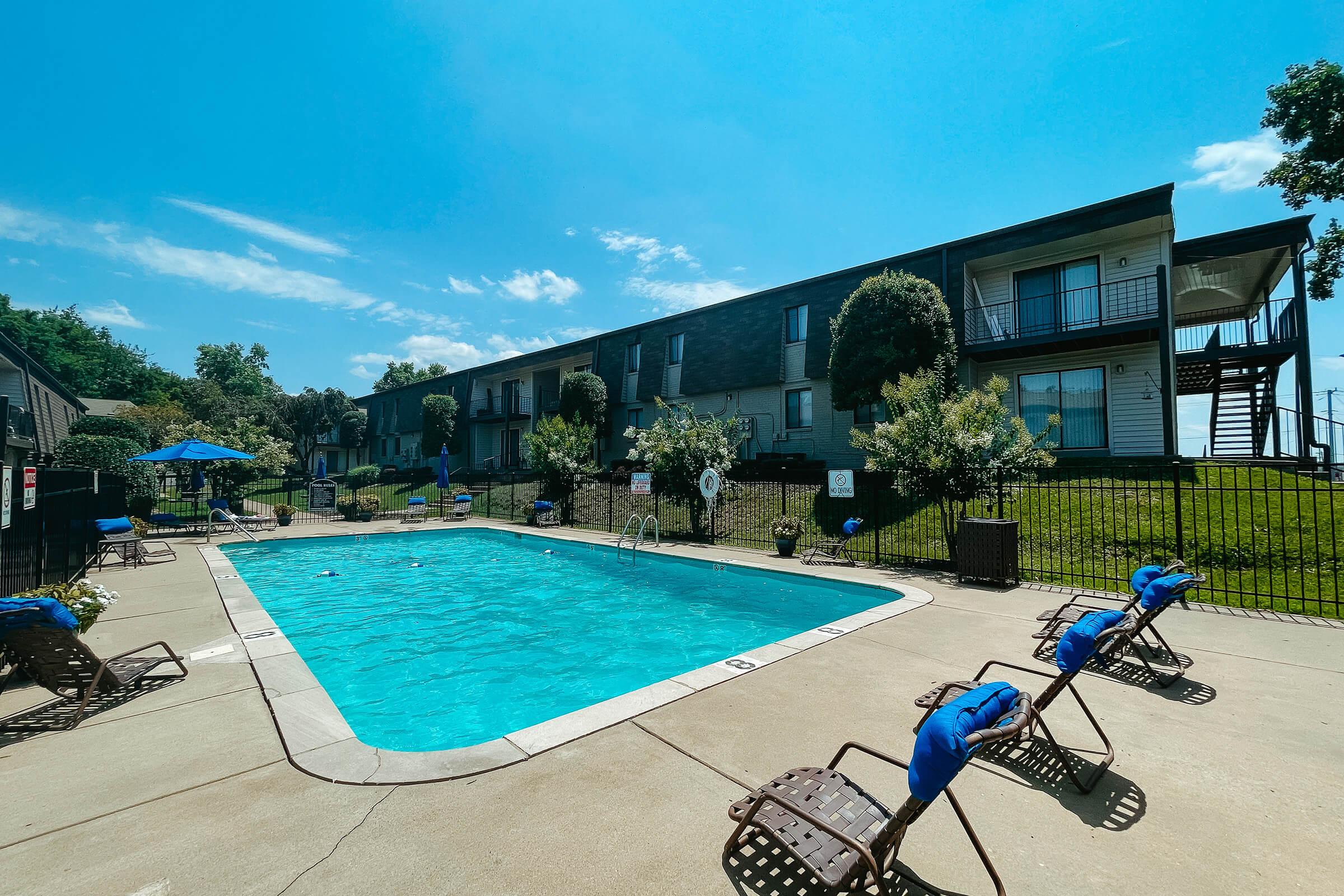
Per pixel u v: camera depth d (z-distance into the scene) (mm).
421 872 2312
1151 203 13203
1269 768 3193
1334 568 6555
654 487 15742
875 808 2338
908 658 5180
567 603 9180
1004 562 8219
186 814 2770
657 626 7852
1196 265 15141
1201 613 6648
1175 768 3199
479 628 7801
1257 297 18094
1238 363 16234
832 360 15531
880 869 1959
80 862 2396
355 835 2582
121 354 57500
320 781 3088
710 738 3584
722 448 14781
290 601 9438
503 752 3395
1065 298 15555
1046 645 5285
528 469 29516
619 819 2701
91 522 10883
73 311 57750
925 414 9789
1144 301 14258
